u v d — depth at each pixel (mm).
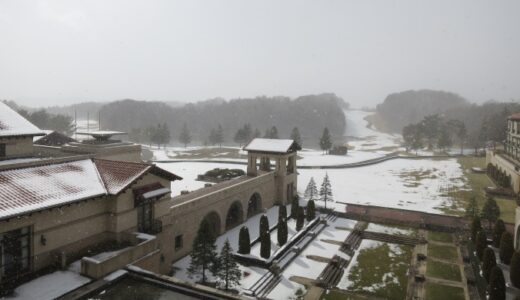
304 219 44406
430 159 97875
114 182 24016
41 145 45219
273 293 27922
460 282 30500
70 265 20859
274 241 37281
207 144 140125
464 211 50719
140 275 19516
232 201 39906
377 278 31141
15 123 30453
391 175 77812
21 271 19500
